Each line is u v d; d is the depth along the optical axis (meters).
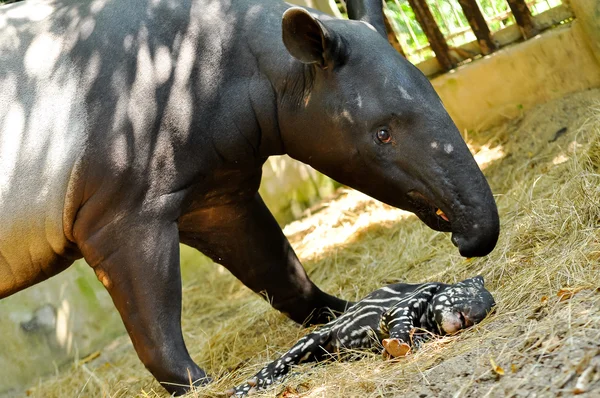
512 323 4.55
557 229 6.11
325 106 5.48
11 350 8.46
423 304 5.04
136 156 5.43
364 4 5.93
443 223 5.34
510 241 6.35
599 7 8.54
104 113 5.43
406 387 4.27
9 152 5.45
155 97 5.48
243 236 6.48
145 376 7.48
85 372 8.27
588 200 6.09
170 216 5.58
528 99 9.41
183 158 5.58
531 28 9.29
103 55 5.51
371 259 8.25
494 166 8.99
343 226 9.59
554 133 8.85
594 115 7.68
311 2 10.19
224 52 5.71
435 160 5.16
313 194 10.60
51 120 5.45
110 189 5.43
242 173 5.98
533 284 5.14
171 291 5.56
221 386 5.55
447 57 9.77
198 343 7.95
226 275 9.78
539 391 3.70
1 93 5.49
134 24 5.59
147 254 5.49
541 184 7.64
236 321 7.79
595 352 3.75
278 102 5.68
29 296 8.68
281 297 6.71
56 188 5.44
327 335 5.34
